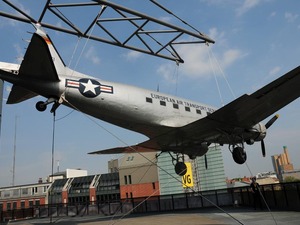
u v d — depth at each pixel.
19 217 24.64
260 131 17.11
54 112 11.46
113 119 13.57
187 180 25.03
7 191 74.50
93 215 22.97
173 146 17.64
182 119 15.20
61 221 18.81
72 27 14.57
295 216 12.70
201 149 17.91
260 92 12.04
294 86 12.19
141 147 18.22
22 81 10.80
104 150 19.17
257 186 16.42
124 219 16.95
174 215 17.30
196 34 16.78
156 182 49.53
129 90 13.55
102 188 67.88
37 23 13.82
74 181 72.88
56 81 11.37
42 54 9.99
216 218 14.20
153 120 14.19
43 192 72.81
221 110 12.98
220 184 39.28
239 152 15.78
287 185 15.45
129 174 51.78
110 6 13.62
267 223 11.45
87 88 12.19
